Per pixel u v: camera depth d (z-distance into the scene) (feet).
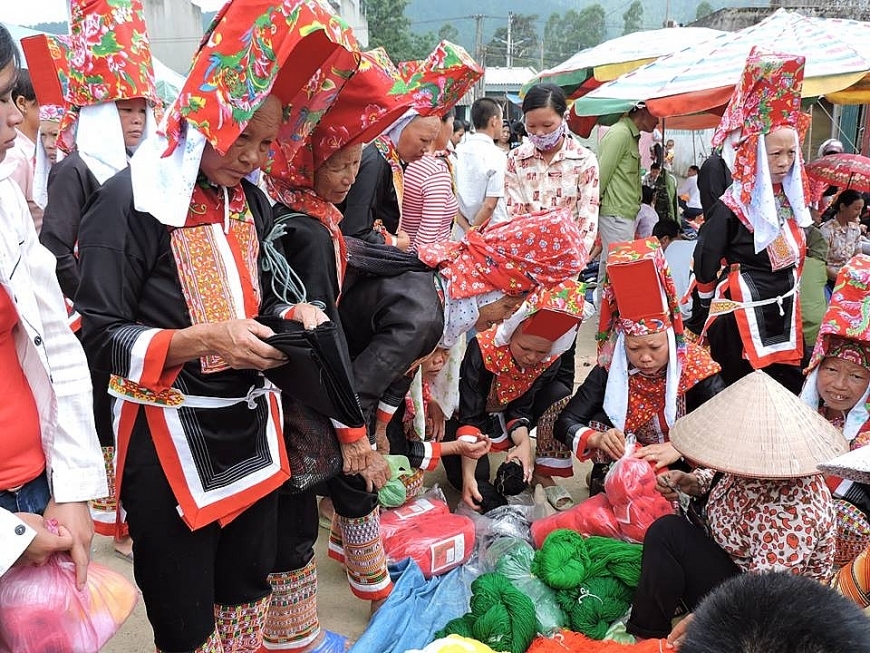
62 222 9.91
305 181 7.68
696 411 8.48
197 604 6.57
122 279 5.89
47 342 5.74
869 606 8.09
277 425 7.04
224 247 6.31
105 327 5.82
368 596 9.37
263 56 5.44
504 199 19.10
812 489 7.97
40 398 5.78
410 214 14.80
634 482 10.18
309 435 7.59
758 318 14.08
